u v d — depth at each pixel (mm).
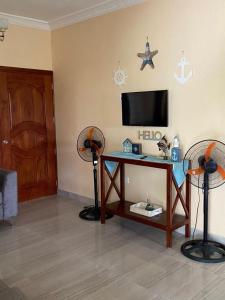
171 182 2951
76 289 2352
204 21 2934
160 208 3336
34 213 4086
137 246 3078
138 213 3336
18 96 4387
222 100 2891
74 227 3592
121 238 3273
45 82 4664
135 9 3494
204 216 2879
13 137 4391
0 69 4164
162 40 3285
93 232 3439
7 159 4352
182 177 3088
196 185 2947
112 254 2912
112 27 3771
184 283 2414
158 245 3094
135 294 2283
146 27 3412
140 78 3549
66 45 4430
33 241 3219
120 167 3814
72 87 4445
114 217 3910
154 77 3404
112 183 3773
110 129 3990
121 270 2621
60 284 2422
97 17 3932
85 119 4316
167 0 3191
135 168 3729
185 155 2975
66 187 4801
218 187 2988
